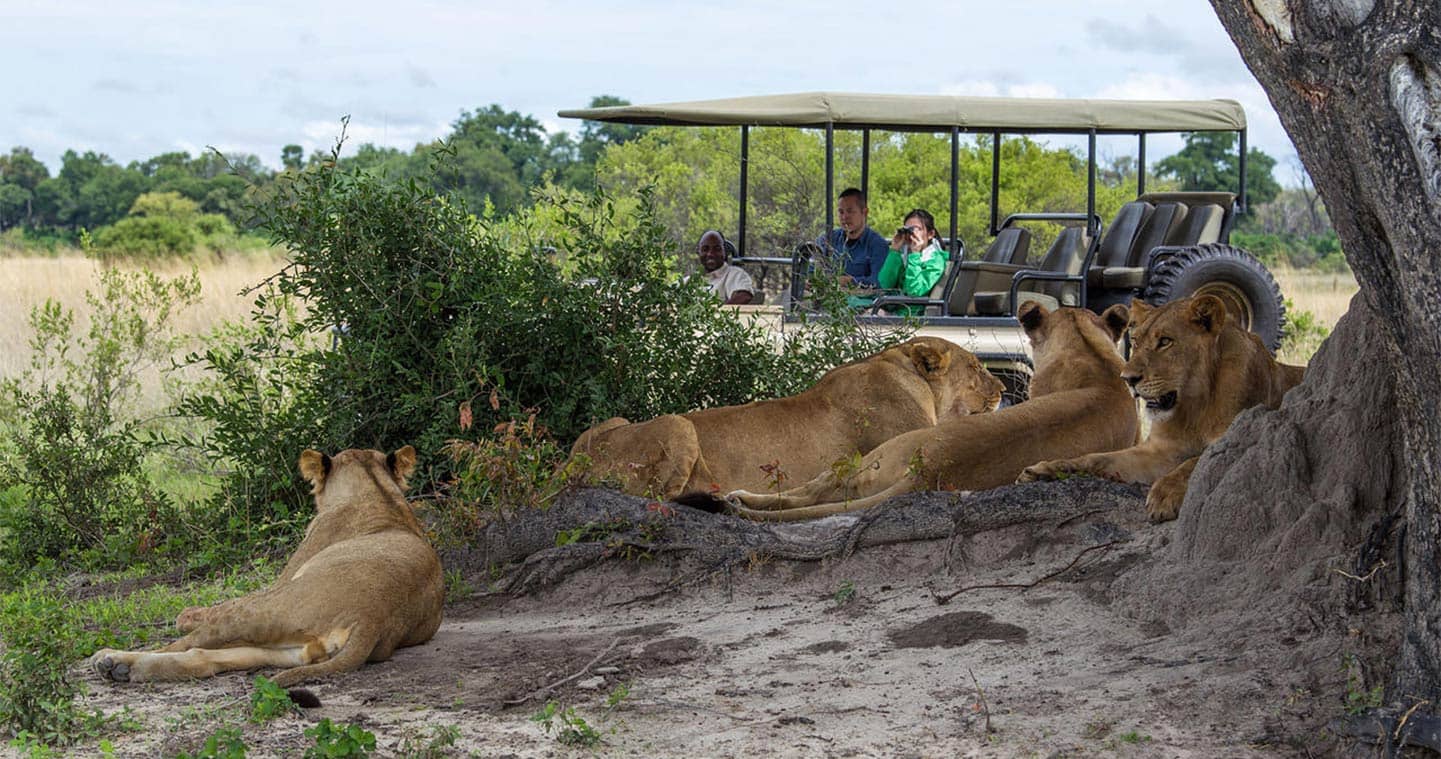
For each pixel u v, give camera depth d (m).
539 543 6.80
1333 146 3.61
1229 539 4.95
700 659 5.12
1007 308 11.77
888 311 11.70
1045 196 21.55
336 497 5.84
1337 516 4.74
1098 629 4.93
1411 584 3.80
